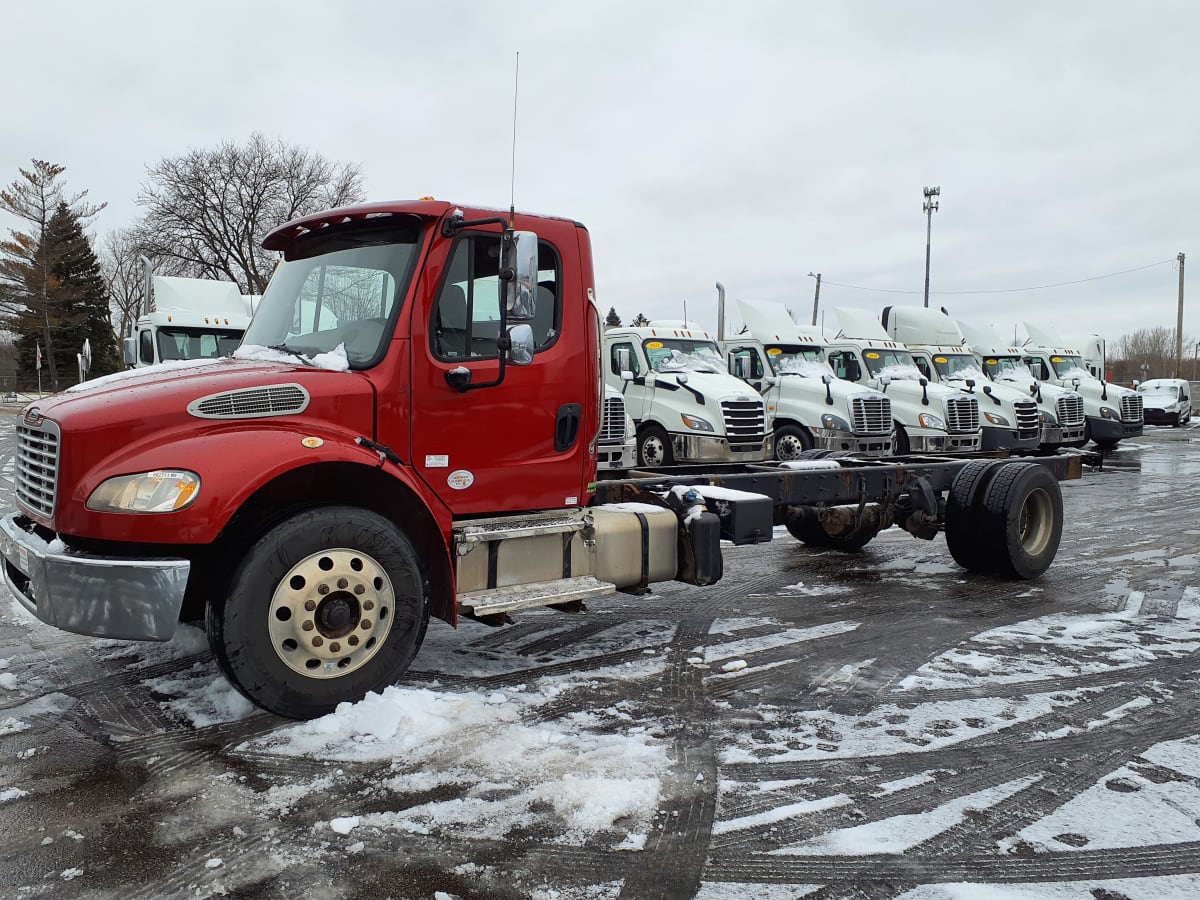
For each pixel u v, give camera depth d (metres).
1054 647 5.63
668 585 7.44
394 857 3.02
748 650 5.54
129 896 2.78
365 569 4.21
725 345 18.47
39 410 4.25
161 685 4.70
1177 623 6.24
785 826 3.27
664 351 16.12
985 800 3.50
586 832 3.21
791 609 6.62
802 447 17.12
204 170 41.06
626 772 3.70
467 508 4.69
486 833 3.19
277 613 4.00
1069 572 8.09
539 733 4.09
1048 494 7.79
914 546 9.42
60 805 3.38
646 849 3.10
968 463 8.09
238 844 3.10
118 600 3.78
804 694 4.73
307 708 4.08
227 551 4.00
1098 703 4.61
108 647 5.38
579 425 5.09
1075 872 2.97
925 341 21.11
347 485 4.48
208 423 4.00
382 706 4.12
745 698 4.66
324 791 3.49
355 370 4.45
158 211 41.31
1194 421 39.91
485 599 4.60
